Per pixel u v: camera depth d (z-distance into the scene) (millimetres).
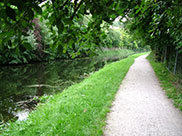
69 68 17422
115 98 4715
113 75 8539
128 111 3736
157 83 6574
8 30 829
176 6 1798
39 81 10633
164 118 3350
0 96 7164
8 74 13930
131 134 2768
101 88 5770
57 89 8281
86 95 5086
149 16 2943
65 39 1153
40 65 20781
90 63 23062
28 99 6629
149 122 3182
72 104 4297
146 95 4953
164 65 10906
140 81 7008
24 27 891
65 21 938
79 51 1511
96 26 1297
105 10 920
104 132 2846
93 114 3541
